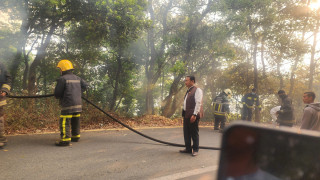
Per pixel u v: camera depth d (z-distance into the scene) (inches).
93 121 364.5
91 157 193.5
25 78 656.4
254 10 586.9
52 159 182.2
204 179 151.7
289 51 688.4
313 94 166.1
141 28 473.7
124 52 653.3
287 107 291.0
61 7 468.1
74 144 234.5
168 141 280.2
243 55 739.4
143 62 715.4
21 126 287.6
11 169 156.1
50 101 338.6
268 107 790.5
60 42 611.2
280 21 666.8
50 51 613.9
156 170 168.6
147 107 687.1
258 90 787.4
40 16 480.7
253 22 605.3
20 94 323.3
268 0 558.6
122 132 318.0
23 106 316.5
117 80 701.3
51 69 597.3
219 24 578.9
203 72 657.6
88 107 370.3
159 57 658.2
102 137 276.7
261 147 18.2
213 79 698.8
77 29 544.1
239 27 562.9
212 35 583.2
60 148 215.8
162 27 684.7
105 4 429.7
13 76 629.3
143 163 183.9
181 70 550.3
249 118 492.4
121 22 434.0
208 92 748.6
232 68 762.8
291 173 17.3
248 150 18.4
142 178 151.2
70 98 227.3
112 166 173.3
